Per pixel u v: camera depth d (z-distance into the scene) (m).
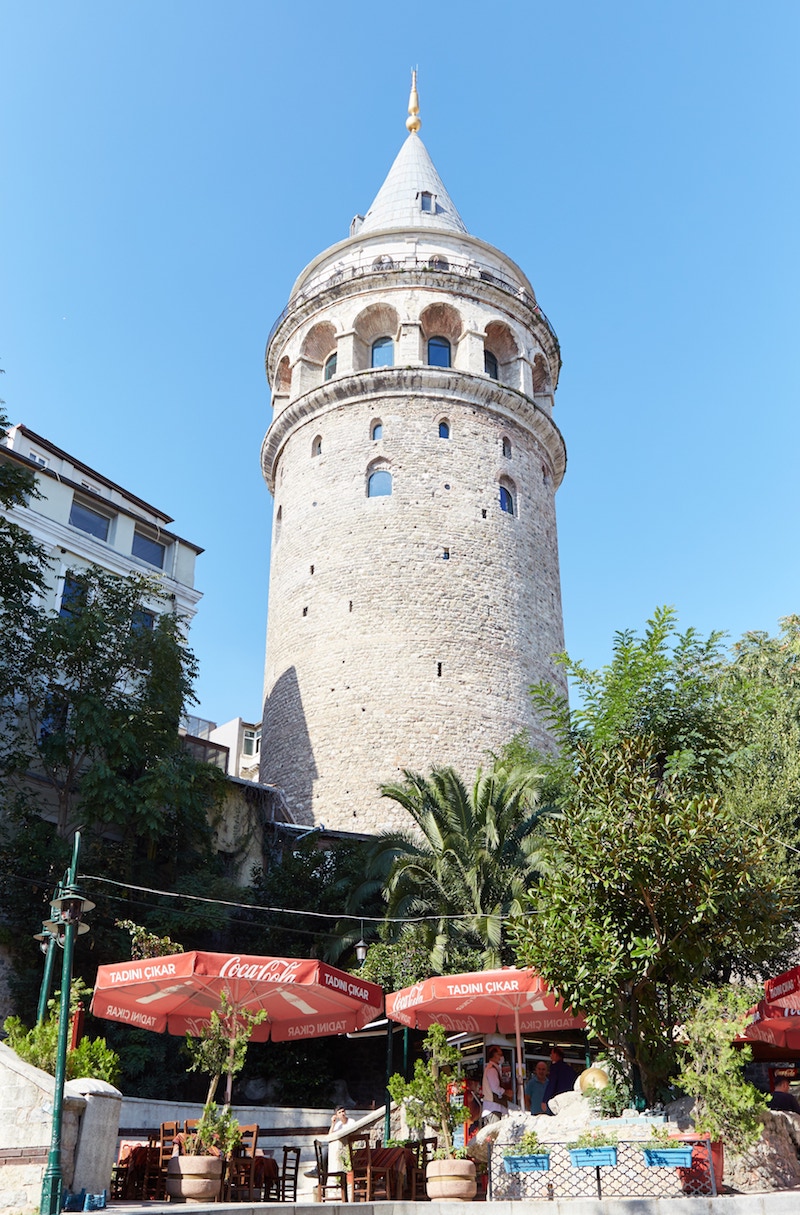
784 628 35.59
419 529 43.03
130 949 26.00
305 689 41.66
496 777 29.64
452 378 45.47
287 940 30.09
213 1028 13.92
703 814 14.28
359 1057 28.30
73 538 35.38
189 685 31.72
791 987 13.95
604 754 16.11
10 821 27.66
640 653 20.02
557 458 50.31
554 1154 12.39
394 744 39.34
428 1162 14.52
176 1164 12.97
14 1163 12.20
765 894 14.91
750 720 22.06
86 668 30.41
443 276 47.06
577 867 14.68
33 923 25.61
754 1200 10.55
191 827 30.17
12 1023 17.30
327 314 48.16
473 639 41.72
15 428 36.00
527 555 45.19
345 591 42.38
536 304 50.34
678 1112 13.38
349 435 45.34
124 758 28.39
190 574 39.66
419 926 26.55
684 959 14.26
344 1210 10.84
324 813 38.94
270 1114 21.39
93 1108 12.59
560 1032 20.70
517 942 14.66
